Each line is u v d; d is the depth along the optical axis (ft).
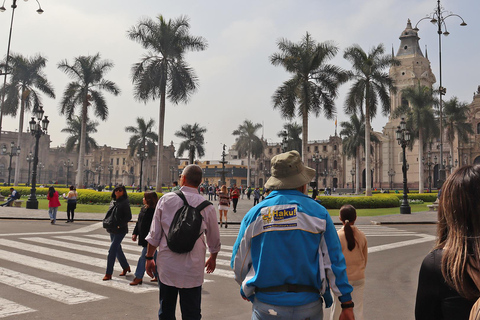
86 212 72.28
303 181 8.42
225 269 26.71
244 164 380.58
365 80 116.26
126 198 23.20
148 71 98.89
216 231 12.86
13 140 327.47
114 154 367.66
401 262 30.81
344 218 14.56
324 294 8.20
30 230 45.98
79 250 32.50
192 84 103.24
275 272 7.68
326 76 99.66
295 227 7.85
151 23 101.55
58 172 362.12
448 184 5.68
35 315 16.25
